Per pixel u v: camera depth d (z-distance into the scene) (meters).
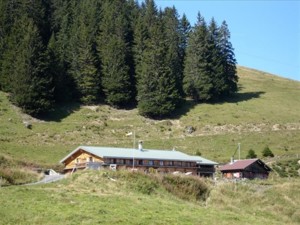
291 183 65.50
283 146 103.88
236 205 56.59
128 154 75.88
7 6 130.00
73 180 51.12
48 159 86.44
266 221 46.53
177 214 39.69
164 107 120.06
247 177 81.19
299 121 123.12
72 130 106.94
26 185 48.75
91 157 75.19
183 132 112.94
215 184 61.62
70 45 128.38
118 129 111.75
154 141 106.38
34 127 105.75
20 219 33.06
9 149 88.38
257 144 105.50
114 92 123.94
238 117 122.56
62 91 121.50
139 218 36.03
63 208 37.03
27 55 113.81
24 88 111.00
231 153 99.62
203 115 123.38
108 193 46.12
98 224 33.12
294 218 54.72
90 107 122.69
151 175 55.41
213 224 38.22
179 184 56.50
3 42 123.44
